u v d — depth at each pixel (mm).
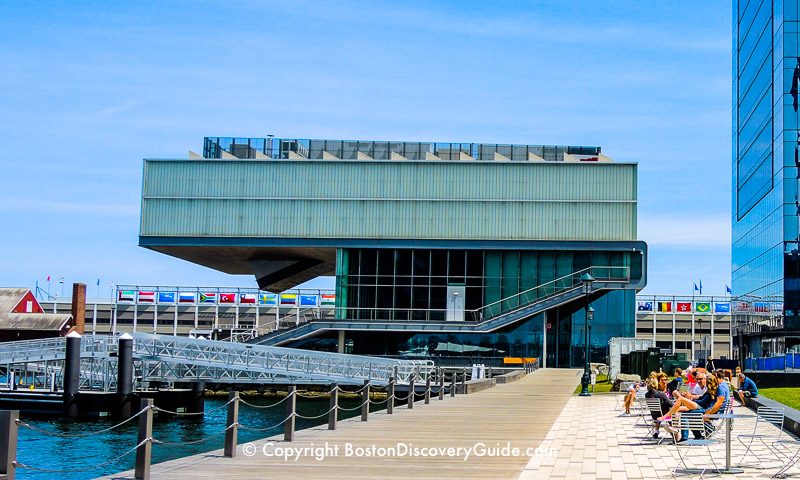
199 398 61375
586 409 35719
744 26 109812
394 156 90562
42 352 61688
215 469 18547
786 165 86125
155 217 89375
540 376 69250
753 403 33781
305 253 93375
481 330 84750
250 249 91188
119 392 55656
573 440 24109
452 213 88062
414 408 36094
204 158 90562
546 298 84688
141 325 146125
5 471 14727
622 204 86875
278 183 89312
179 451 41625
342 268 88625
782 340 85250
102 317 146375
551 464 19406
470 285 87500
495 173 88188
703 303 128875
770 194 91625
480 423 29188
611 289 86688
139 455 16984
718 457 20641
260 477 17484
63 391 56000
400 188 88625
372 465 19234
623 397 43156
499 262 87625
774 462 19781
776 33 90250
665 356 63375
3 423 14812
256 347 62031
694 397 23641
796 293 84500
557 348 86938
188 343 60250
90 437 47000
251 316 142875
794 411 26188
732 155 119250
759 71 99062
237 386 75562
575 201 87250
